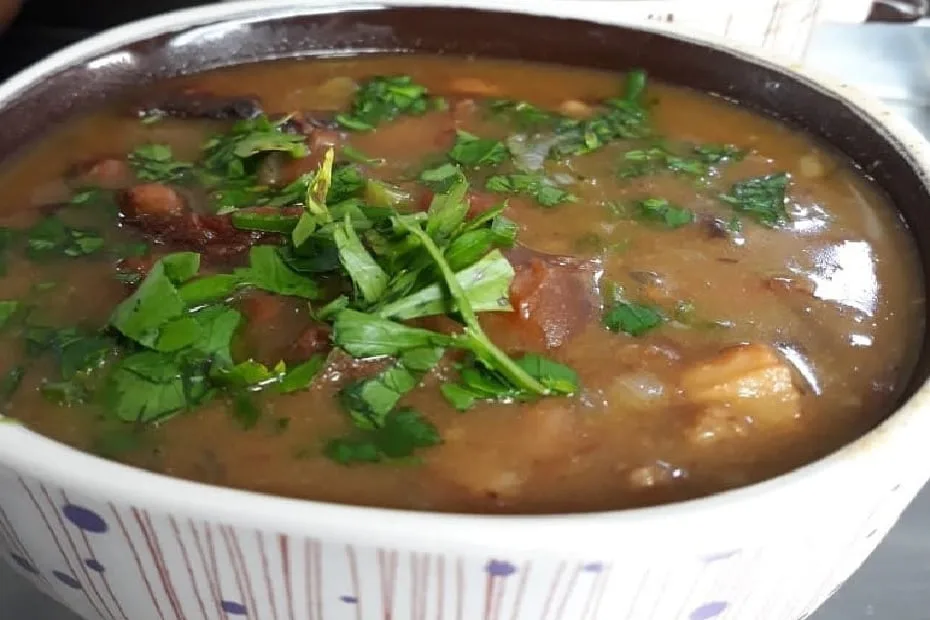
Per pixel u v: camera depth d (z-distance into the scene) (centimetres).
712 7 41
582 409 29
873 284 32
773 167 37
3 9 44
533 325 30
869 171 36
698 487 27
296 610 25
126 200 34
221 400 28
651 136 38
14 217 34
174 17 40
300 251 31
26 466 24
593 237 34
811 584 27
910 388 28
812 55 48
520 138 38
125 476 24
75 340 30
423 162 37
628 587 24
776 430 29
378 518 24
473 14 41
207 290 30
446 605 25
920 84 47
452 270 29
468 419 28
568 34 41
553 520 24
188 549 25
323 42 42
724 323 31
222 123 38
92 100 38
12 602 31
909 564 32
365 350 28
